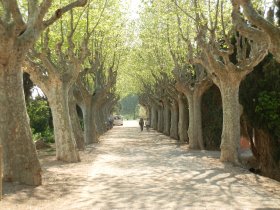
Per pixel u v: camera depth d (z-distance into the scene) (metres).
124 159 22.42
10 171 12.47
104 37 31.53
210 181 14.88
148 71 45.25
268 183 14.74
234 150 20.31
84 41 21.20
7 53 12.07
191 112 29.47
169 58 34.12
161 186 13.74
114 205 10.65
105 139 40.81
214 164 19.95
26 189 12.10
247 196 12.04
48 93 20.83
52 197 11.53
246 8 10.33
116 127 74.94
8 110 12.42
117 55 40.44
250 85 24.34
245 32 12.09
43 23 12.84
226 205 10.70
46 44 19.25
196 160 21.84
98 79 35.19
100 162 20.84
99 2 22.66
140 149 29.19
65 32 22.77
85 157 23.09
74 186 13.45
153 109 64.62
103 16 23.33
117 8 24.50
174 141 37.88
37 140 30.16
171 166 19.38
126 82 63.66
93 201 11.16
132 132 56.03
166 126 48.94
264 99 22.98
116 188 13.27
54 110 20.81
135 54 40.06
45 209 10.10
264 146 24.02
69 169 17.95
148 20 30.53
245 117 25.38
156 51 34.16
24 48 12.37
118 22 28.16
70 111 27.19
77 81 32.88
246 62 19.83
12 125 12.45
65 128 20.75
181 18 23.59
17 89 12.50
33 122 38.19
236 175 16.45
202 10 20.27
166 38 29.09
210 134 33.06
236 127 20.30
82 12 20.58
